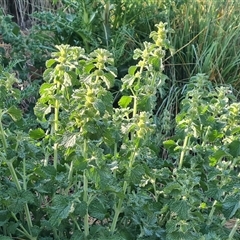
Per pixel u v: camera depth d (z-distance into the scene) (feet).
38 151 6.82
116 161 6.31
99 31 13.80
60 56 6.26
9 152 6.34
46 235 7.18
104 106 5.61
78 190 6.70
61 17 13.61
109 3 13.66
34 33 13.19
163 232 6.76
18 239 7.09
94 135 5.74
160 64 6.97
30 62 13.93
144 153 7.13
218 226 6.95
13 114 6.44
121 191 6.20
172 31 7.04
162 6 14.55
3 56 12.60
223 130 7.11
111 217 7.11
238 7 14.60
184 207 6.04
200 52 13.66
